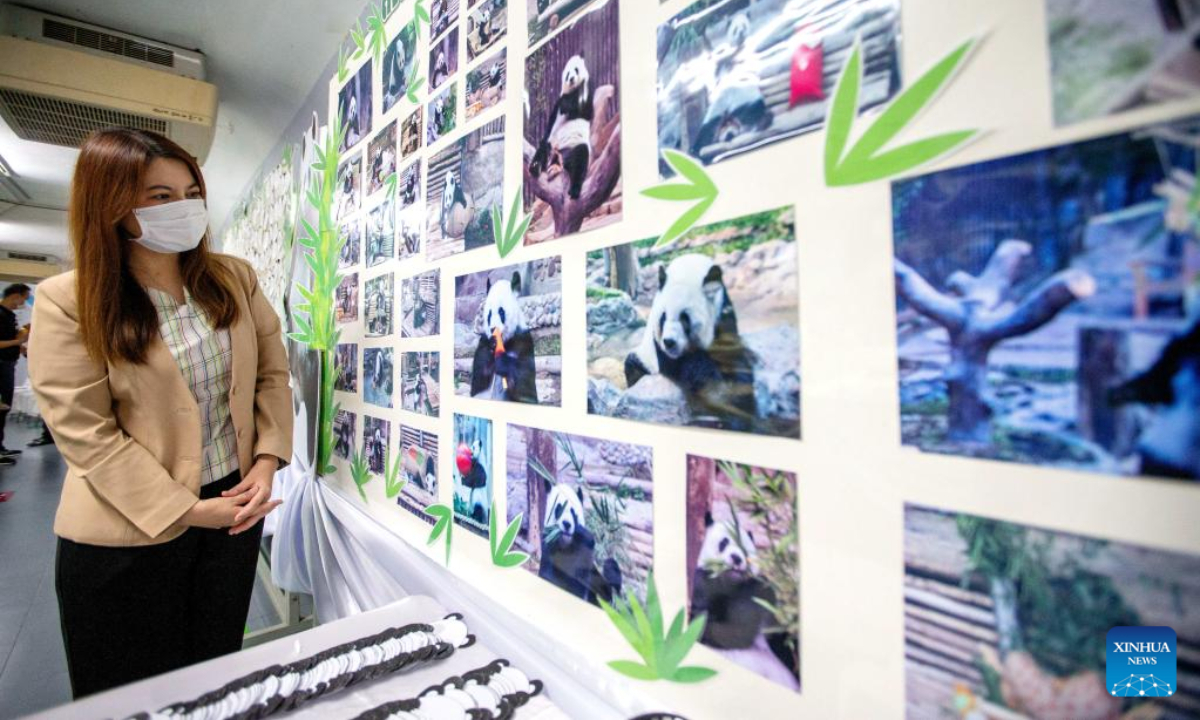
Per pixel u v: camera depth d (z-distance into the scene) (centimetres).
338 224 132
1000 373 31
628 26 53
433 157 90
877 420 36
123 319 72
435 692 53
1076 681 28
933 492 33
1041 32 29
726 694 44
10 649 130
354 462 119
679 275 48
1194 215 25
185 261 85
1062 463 29
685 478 48
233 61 160
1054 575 29
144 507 72
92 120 158
